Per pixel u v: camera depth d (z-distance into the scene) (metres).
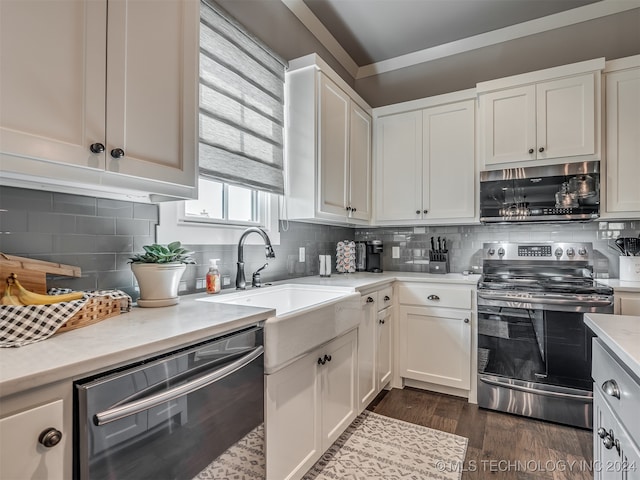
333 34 2.79
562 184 2.27
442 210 2.71
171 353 0.92
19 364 0.68
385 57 3.15
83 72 0.93
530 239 2.72
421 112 2.79
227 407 1.07
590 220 2.32
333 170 2.32
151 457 0.84
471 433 1.98
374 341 2.28
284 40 2.32
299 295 2.10
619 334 0.94
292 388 1.41
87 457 0.71
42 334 0.86
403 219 2.85
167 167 1.17
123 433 0.78
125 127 1.04
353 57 3.14
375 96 3.29
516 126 2.39
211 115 1.66
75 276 1.17
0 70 0.78
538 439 1.92
